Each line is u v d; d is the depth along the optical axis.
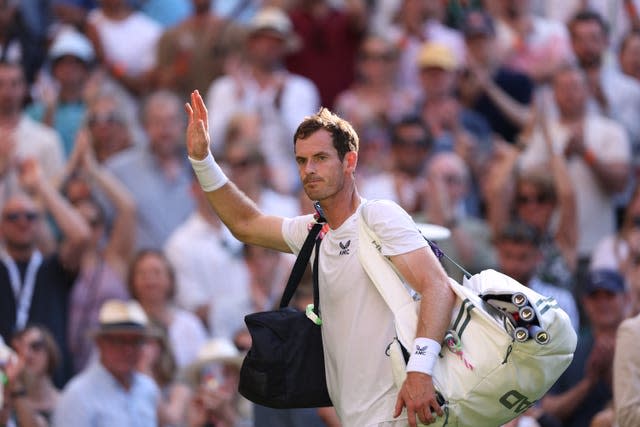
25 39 49.72
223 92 46.84
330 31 50.75
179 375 35.88
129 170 42.97
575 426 33.50
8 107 43.50
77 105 47.00
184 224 42.78
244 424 34.19
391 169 43.81
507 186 42.62
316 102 48.19
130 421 32.91
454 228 40.56
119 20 49.78
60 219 38.31
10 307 36.56
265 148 46.38
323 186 21.72
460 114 48.03
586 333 35.16
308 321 22.94
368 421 21.75
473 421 21.30
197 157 23.14
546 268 39.56
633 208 42.03
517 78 49.28
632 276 36.38
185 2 53.50
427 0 51.28
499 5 51.84
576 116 45.59
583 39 49.47
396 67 48.75
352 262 21.97
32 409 31.61
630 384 25.17
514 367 21.00
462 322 21.30
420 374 20.73
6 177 41.09
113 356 33.03
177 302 39.72
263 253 39.41
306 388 22.81
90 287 38.22
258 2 52.25
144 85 48.94
